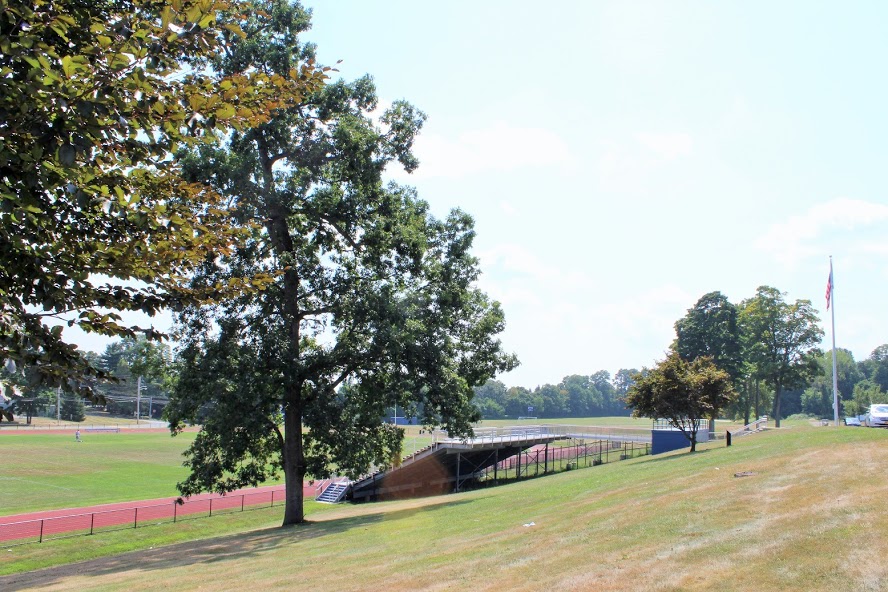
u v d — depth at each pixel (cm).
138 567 1736
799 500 1239
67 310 657
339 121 2352
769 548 941
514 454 5150
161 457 6084
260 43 2256
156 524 2953
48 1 557
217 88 648
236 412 2238
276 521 3131
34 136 526
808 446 2175
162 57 575
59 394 11081
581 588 885
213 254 784
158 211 688
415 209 2764
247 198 2162
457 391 2569
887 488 1223
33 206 563
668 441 4925
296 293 2517
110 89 530
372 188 2488
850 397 14512
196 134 647
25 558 2300
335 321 2556
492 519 1755
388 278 2581
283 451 2659
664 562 955
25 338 576
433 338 2567
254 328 2400
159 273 716
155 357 2466
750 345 6844
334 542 1764
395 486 4216
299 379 2445
